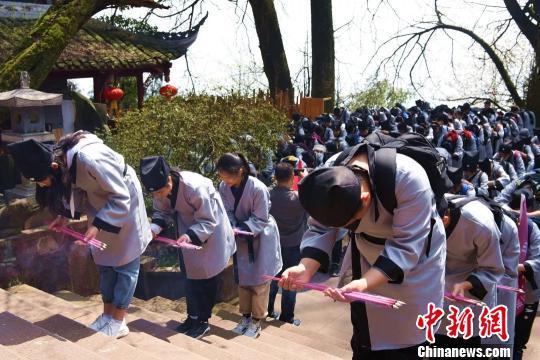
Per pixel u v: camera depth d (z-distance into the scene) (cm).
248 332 474
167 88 1016
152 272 607
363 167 218
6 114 844
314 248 243
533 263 375
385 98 2461
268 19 1977
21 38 1131
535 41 2319
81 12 1023
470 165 731
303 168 753
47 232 519
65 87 1234
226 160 447
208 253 415
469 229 291
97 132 1131
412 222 216
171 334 406
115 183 336
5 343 312
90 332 353
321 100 1723
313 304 611
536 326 520
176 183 396
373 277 211
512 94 2514
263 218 460
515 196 456
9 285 501
